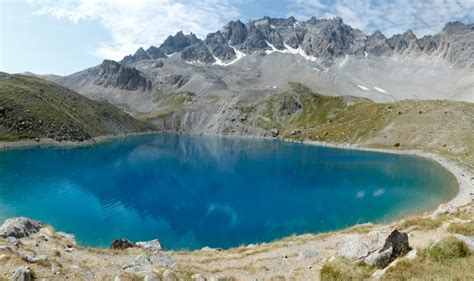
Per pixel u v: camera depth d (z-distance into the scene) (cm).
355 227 4956
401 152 17700
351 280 2412
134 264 3322
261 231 6188
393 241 2703
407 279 2153
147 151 19025
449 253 2362
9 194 8550
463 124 17200
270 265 3491
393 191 9150
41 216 6912
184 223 6681
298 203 8262
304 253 3688
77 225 6444
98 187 9756
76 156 15738
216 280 2967
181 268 3334
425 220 4050
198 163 14962
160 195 9069
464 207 5544
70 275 2606
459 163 13188
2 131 17512
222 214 7344
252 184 10656
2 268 2414
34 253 3203
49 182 10050
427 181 10394
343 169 13238
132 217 7038
